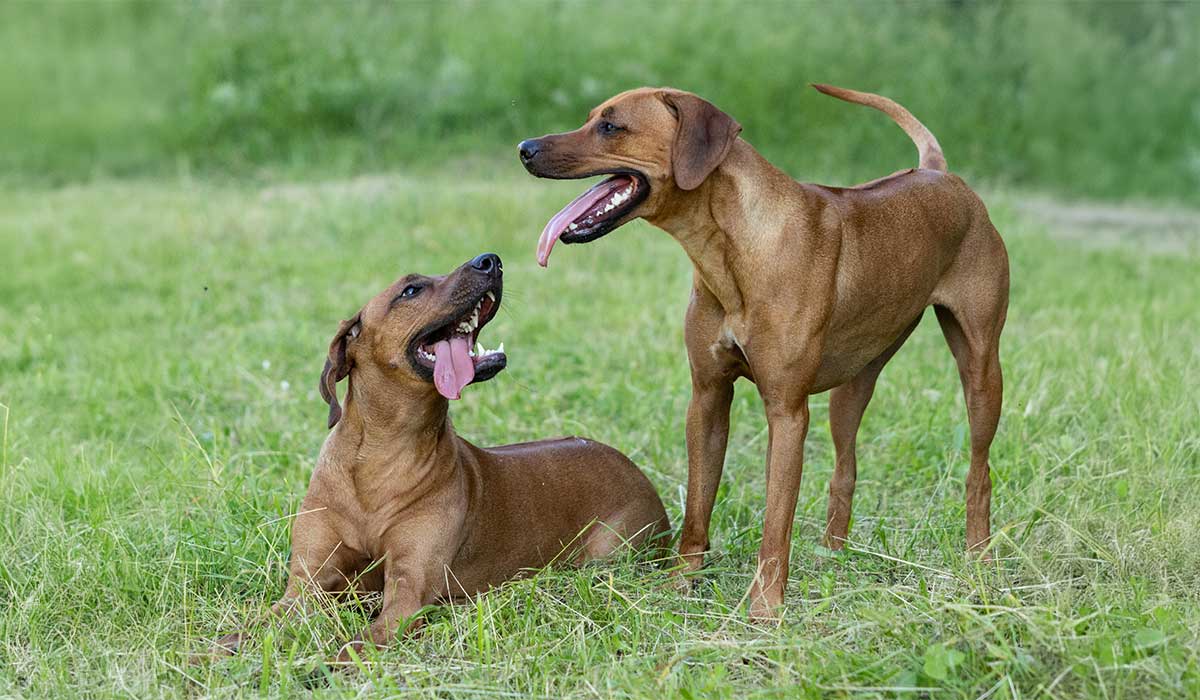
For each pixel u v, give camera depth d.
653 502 8.46
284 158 22.30
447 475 7.20
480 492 7.50
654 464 9.63
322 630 6.78
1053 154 24.02
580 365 11.79
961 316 7.89
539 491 7.86
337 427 7.32
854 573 7.46
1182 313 13.55
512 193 18.56
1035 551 7.61
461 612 7.12
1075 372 10.82
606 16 24.75
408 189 18.64
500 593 7.28
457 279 7.13
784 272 6.93
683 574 7.27
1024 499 8.43
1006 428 9.77
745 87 23.27
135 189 20.56
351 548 7.18
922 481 9.14
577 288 14.53
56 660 6.46
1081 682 5.61
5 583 7.30
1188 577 7.18
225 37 23.67
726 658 6.30
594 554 8.12
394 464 7.08
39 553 7.40
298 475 8.97
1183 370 10.74
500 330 12.80
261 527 7.66
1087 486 8.56
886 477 9.33
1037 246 17.28
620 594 6.85
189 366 11.56
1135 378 10.46
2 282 14.82
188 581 7.22
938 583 7.07
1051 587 6.64
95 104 23.58
